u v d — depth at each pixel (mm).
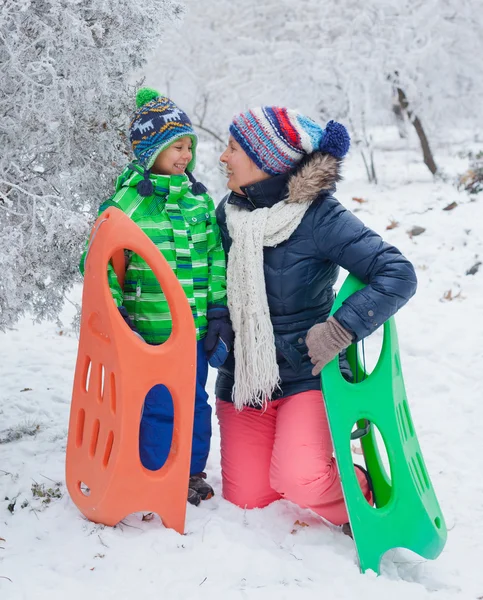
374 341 4645
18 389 3809
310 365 2572
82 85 2650
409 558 2422
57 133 2732
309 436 2447
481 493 2848
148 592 2027
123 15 2723
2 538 2266
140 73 4113
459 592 2197
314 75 9484
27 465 2809
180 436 2309
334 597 2074
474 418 3531
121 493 2248
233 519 2537
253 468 2607
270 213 2498
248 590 2061
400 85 9211
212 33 10609
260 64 9922
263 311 2502
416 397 3840
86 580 2064
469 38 9469
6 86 2672
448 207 6598
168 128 2467
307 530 2467
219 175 7770
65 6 2578
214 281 2594
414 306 4957
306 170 2449
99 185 2971
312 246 2480
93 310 2250
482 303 4898
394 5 9156
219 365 2562
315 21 9727
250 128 2504
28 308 2984
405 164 10141
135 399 2209
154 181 2498
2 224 2758
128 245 2182
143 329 2514
